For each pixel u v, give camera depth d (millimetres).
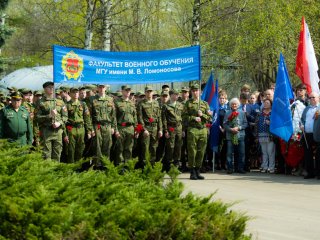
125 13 28312
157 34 31188
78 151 13148
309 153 13180
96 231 3846
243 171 14445
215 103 14859
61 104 12508
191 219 4090
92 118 13281
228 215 4348
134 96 15594
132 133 13609
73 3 26156
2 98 14977
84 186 4684
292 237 7273
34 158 5375
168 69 13422
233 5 24609
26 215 3881
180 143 14148
